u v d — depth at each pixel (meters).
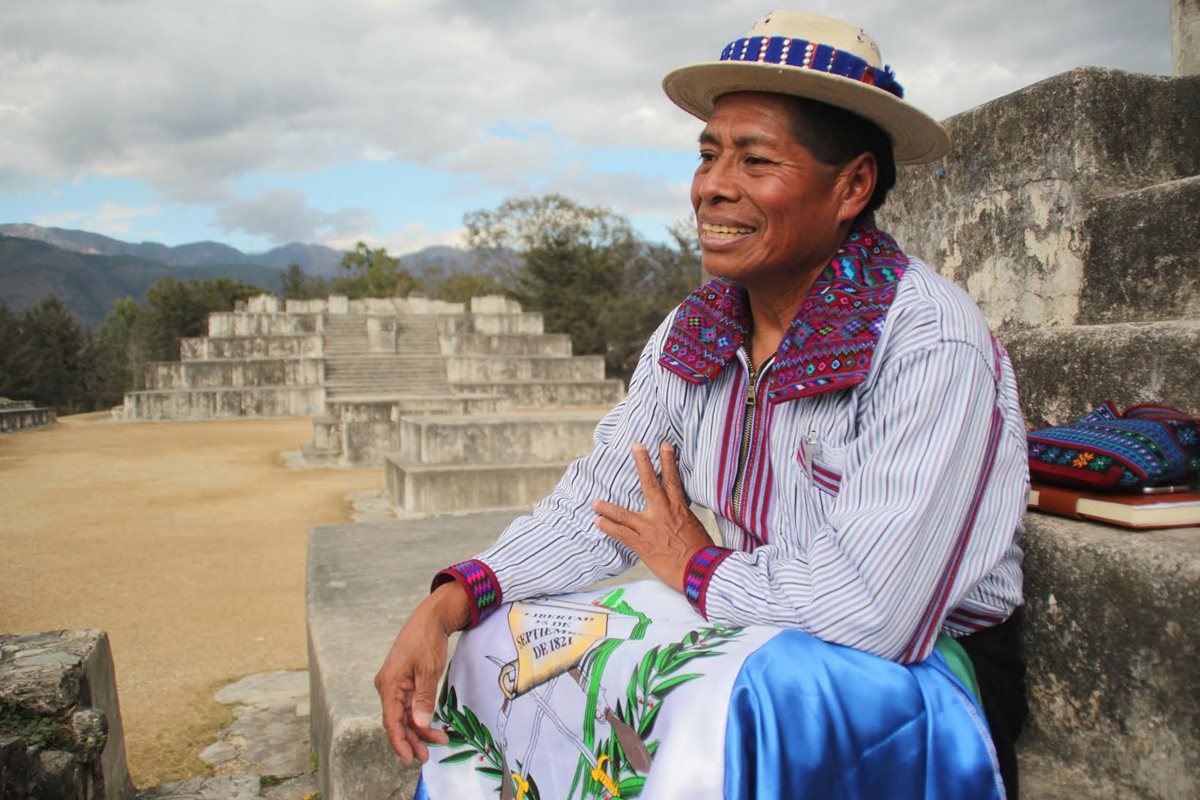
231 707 4.14
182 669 4.79
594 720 1.43
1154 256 2.68
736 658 1.32
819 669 1.32
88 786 2.56
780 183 1.52
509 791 1.55
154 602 6.27
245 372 25.86
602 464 1.81
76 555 7.77
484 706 1.62
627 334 36.16
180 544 8.23
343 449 14.04
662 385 1.80
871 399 1.48
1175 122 2.97
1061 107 2.95
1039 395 2.41
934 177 3.53
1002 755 1.54
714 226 1.58
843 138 1.53
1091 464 1.77
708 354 1.71
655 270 39.75
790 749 1.26
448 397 15.71
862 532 1.36
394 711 1.58
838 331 1.50
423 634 1.61
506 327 31.44
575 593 1.76
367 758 2.12
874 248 1.62
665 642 1.41
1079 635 1.69
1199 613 1.46
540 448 10.30
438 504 9.48
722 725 1.24
